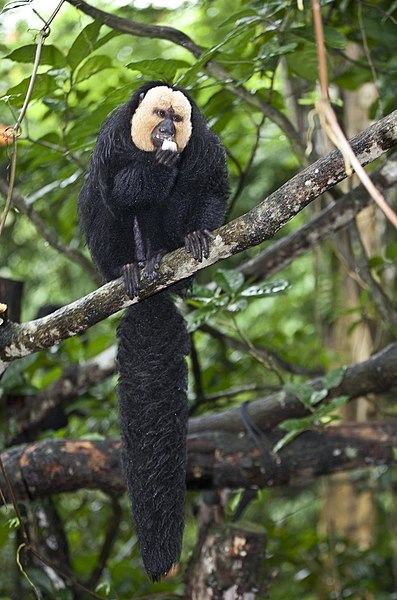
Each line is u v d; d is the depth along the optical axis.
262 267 5.82
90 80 8.66
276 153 9.98
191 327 4.94
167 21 9.38
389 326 6.09
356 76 6.24
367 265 5.99
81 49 4.82
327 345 8.09
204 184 4.25
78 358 6.93
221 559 4.77
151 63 4.84
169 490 3.94
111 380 6.91
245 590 4.75
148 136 3.99
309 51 5.24
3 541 5.97
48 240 6.13
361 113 7.59
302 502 10.66
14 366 5.83
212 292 5.05
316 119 6.44
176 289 4.34
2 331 4.00
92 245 4.52
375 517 8.90
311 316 10.57
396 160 5.36
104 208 4.36
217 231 3.68
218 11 9.77
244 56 5.77
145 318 4.16
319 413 4.73
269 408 5.30
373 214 7.29
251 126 9.38
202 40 9.80
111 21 4.97
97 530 8.13
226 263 9.79
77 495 8.48
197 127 4.19
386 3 6.18
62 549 6.13
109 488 4.96
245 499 5.37
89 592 4.87
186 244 3.75
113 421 6.89
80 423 7.29
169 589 6.20
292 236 5.72
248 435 5.19
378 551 7.99
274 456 5.05
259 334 9.79
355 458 5.08
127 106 4.12
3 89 8.87
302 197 3.42
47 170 7.11
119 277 4.18
